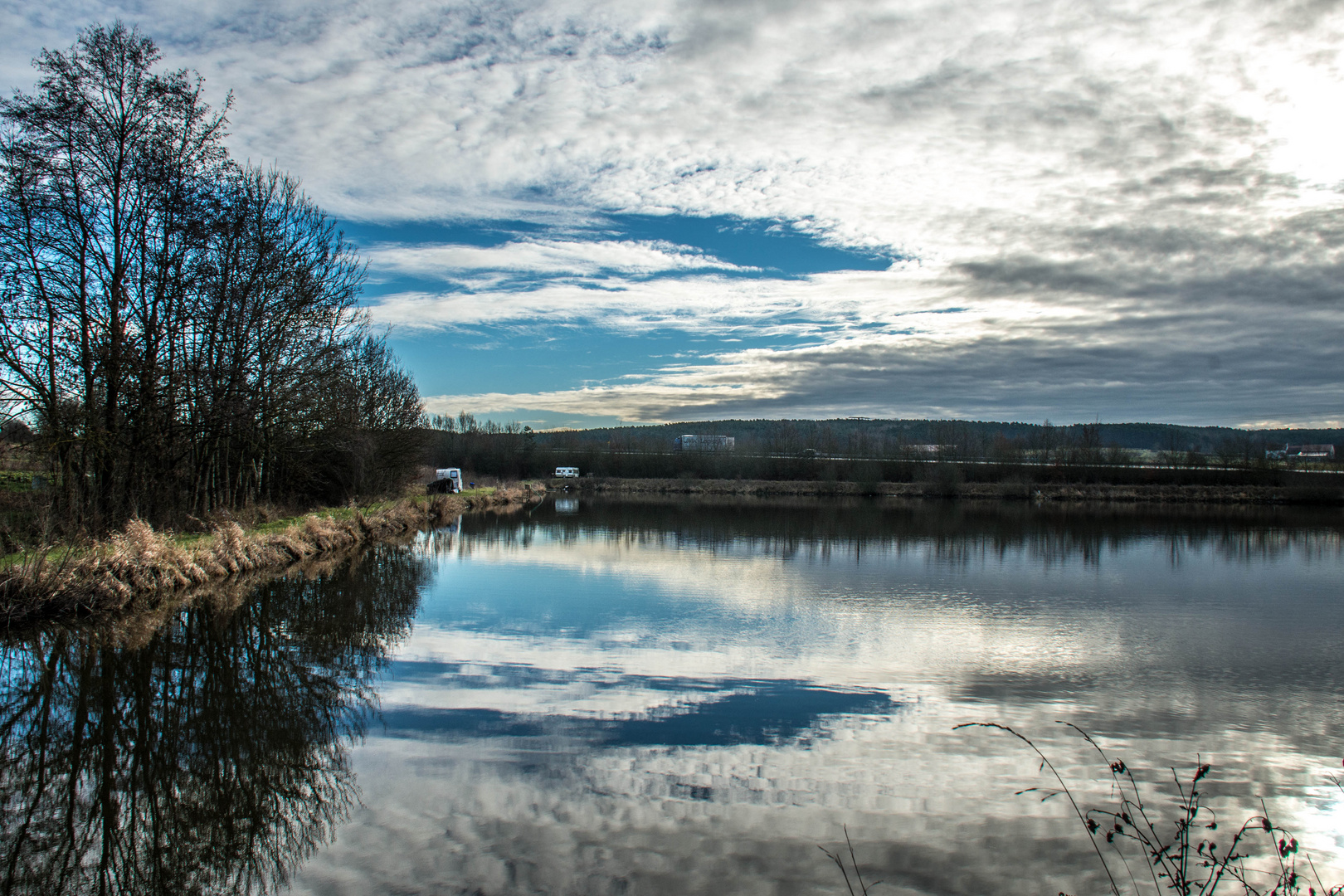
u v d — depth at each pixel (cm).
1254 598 1831
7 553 1464
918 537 3186
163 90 1800
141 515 1873
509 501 5403
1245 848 598
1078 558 2561
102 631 1249
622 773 716
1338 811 666
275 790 680
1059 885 539
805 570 2172
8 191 1603
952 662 1171
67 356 1681
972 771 740
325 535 2339
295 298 2320
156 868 557
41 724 845
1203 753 807
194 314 1977
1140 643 1334
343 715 870
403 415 3622
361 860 557
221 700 926
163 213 1819
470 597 1655
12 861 570
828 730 845
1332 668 1177
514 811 633
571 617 1445
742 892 518
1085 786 712
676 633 1325
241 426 2172
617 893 514
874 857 571
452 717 866
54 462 1650
